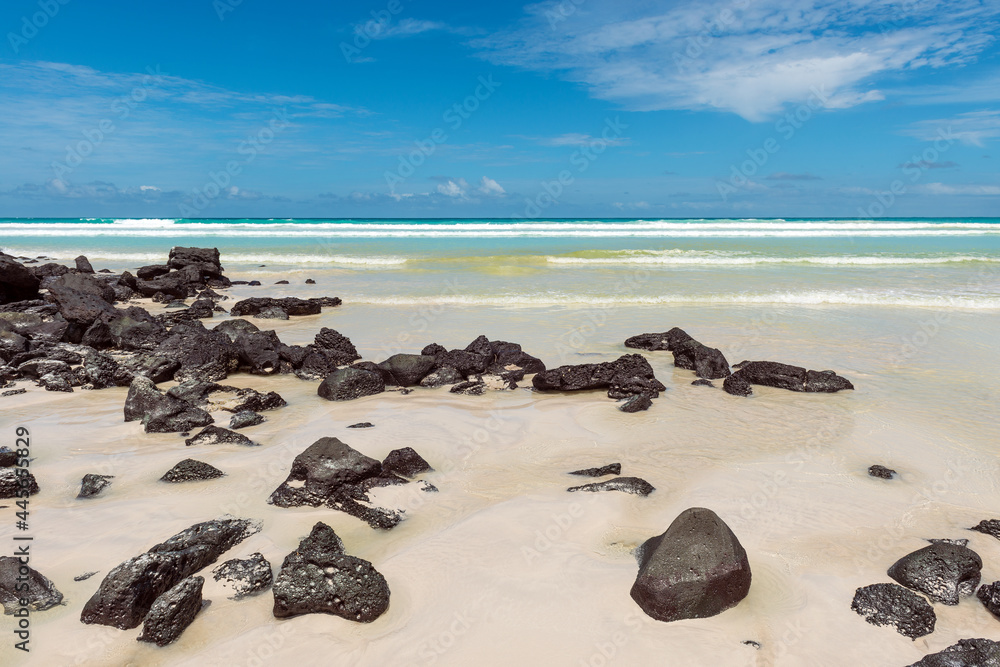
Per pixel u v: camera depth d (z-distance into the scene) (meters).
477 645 5.28
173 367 13.68
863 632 5.54
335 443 8.30
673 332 16.31
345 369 12.77
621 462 9.19
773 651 5.27
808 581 6.24
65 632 5.43
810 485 8.41
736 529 7.22
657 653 5.20
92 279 23.72
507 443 9.91
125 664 5.10
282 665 5.07
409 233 58.06
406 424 10.66
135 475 8.59
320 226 67.88
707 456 9.41
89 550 6.67
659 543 6.20
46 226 73.88
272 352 14.72
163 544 6.50
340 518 7.52
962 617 5.82
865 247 41.84
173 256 28.81
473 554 6.62
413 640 5.36
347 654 5.21
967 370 14.28
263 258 37.12
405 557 6.60
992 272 29.69
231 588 6.08
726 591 5.76
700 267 32.41
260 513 7.58
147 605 5.68
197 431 10.32
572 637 5.36
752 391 12.88
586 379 12.93
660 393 12.79
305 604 5.69
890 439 10.12
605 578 6.18
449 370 13.66
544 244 45.53
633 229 60.94
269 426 10.67
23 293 21.86
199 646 5.32
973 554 6.32
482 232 59.09
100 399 12.27
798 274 29.38
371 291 25.75
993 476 8.77
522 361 14.30
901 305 22.28
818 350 16.20
